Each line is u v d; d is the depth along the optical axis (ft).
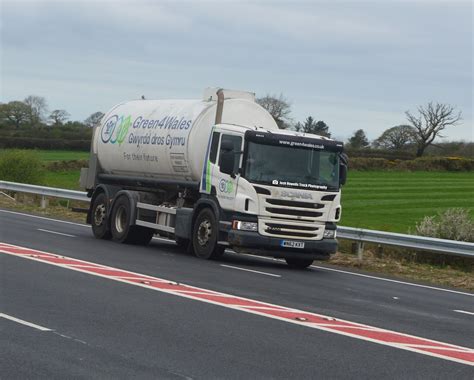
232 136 67.56
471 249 69.10
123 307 41.42
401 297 53.98
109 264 58.80
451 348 36.14
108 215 80.94
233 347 33.65
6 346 31.76
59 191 116.37
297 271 66.03
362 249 78.28
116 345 32.91
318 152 67.82
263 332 37.19
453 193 186.50
